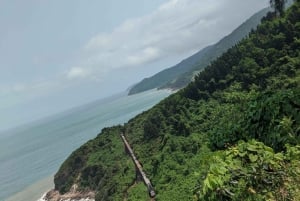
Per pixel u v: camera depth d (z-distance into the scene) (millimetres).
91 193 102312
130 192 78812
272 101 6492
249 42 94438
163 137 93062
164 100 125000
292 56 79562
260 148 5340
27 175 172375
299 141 5758
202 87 98812
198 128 82938
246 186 4887
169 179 70438
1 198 137125
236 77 89688
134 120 129625
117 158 105062
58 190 116938
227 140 7176
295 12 88000
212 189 4863
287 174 4969
